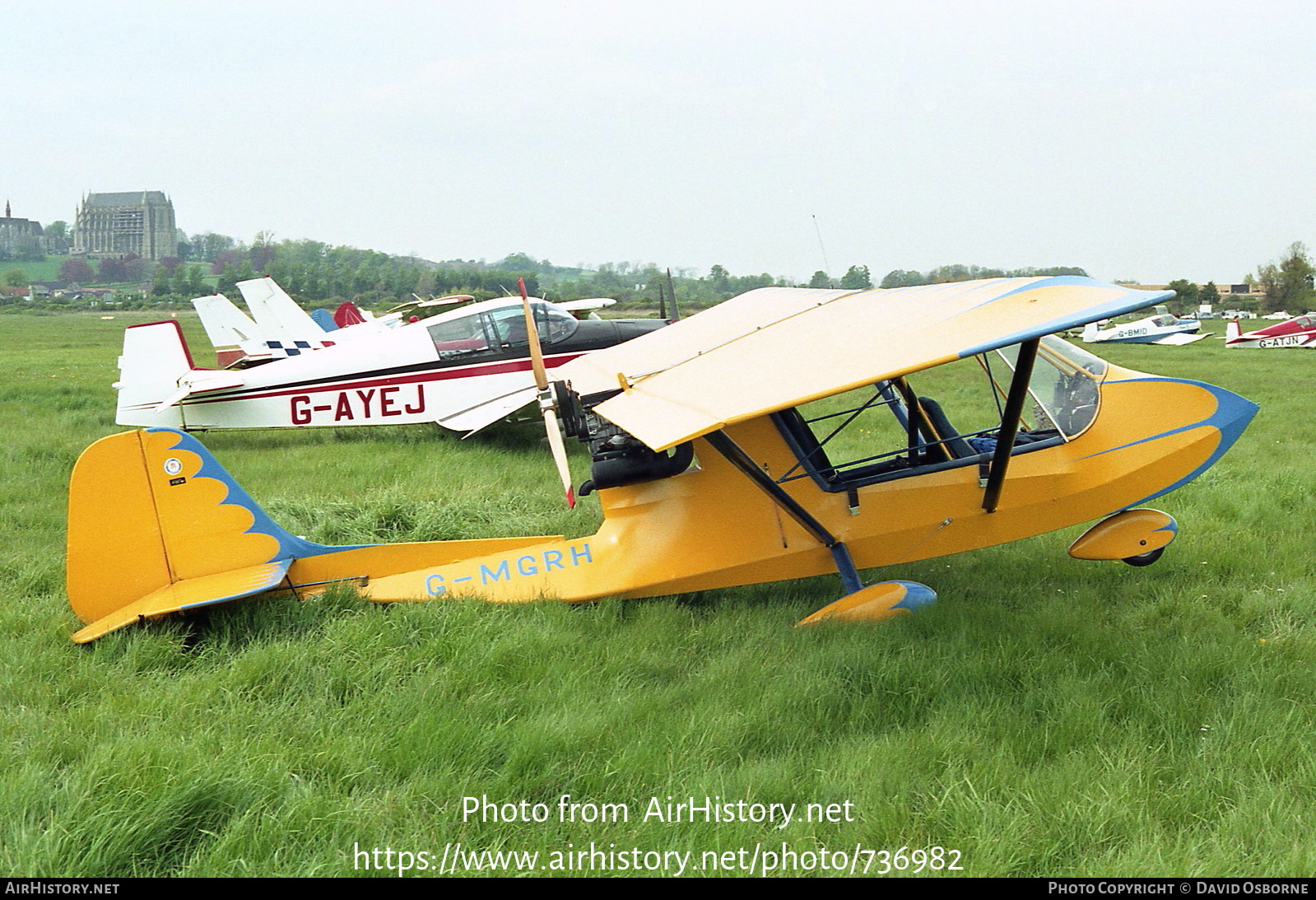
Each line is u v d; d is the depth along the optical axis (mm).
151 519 5582
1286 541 7055
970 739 4105
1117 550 6359
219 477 5664
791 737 4219
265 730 4309
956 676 4750
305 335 27469
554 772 3922
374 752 4074
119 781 3645
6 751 4031
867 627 5438
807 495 6094
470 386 13305
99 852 3291
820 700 4527
